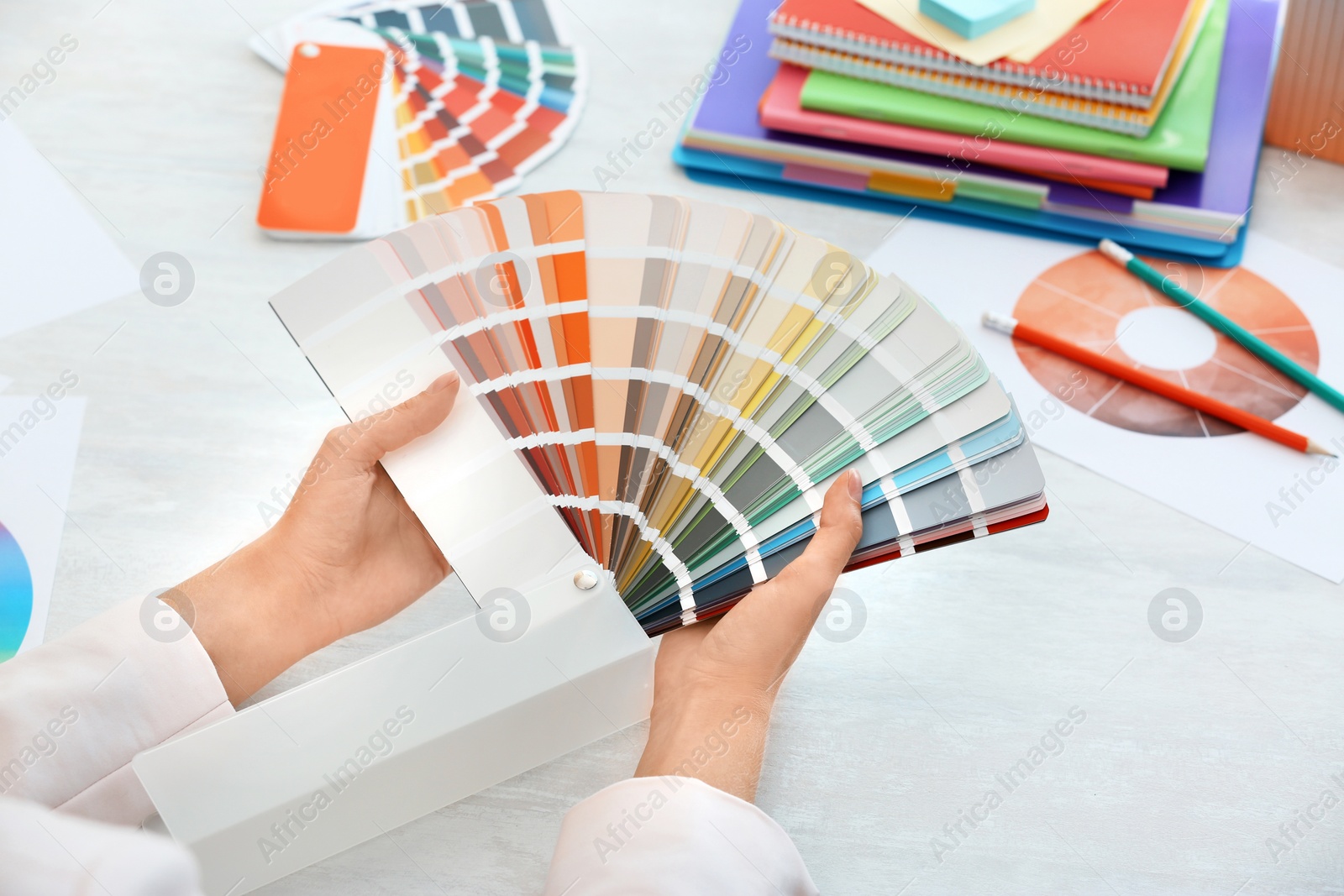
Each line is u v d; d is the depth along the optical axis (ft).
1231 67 3.40
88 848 1.84
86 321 2.98
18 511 2.64
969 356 2.36
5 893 1.76
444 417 2.38
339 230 3.11
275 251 3.13
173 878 1.87
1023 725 2.34
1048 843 2.19
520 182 3.21
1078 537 2.61
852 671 2.42
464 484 2.33
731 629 2.11
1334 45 3.01
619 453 2.33
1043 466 2.71
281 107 3.40
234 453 2.77
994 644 2.46
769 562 2.21
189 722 2.19
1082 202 3.09
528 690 2.14
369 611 2.52
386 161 3.26
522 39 3.62
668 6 3.76
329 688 2.15
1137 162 3.01
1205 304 2.94
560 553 2.25
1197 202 3.03
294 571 2.44
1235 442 2.73
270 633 2.40
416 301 2.50
